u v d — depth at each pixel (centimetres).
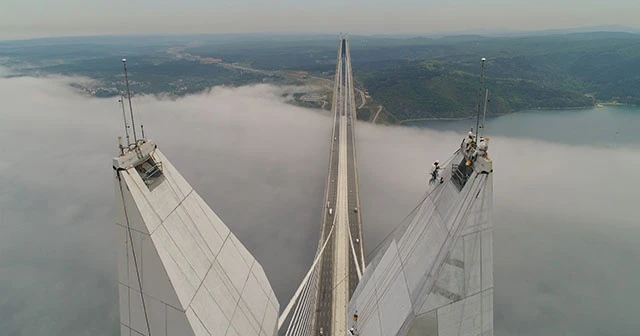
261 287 4022
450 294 2894
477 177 2917
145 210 2895
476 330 3030
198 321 3003
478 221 2917
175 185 3366
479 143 3031
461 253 2898
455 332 2955
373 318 3691
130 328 3256
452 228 3002
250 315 3619
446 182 3494
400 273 3594
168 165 3375
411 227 3906
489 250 2977
